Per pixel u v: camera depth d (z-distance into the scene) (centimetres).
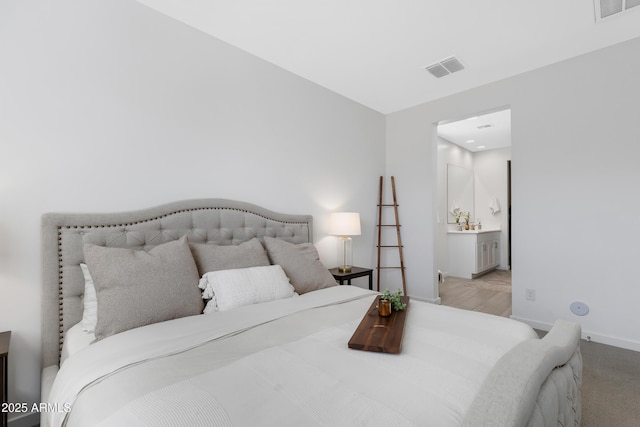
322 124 338
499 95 324
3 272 160
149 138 212
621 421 163
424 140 390
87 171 187
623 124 256
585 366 224
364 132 393
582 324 275
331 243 346
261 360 109
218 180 249
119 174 199
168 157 221
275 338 131
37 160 171
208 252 202
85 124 186
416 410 79
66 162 180
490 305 382
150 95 213
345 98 367
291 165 305
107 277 150
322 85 337
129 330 140
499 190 642
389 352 114
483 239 570
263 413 78
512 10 215
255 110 275
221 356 114
